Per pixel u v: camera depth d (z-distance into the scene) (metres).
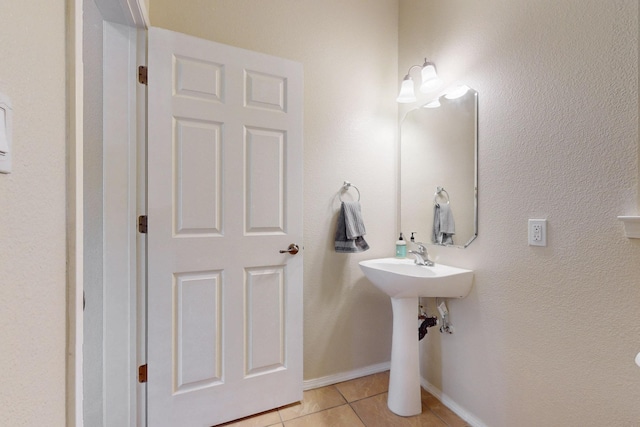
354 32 1.89
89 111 1.28
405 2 1.96
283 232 1.58
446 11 1.64
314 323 1.79
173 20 1.46
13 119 0.42
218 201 1.44
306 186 1.76
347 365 1.87
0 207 0.39
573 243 1.08
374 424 1.48
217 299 1.45
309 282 1.77
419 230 1.83
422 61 1.81
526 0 1.23
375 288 1.94
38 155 0.47
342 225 1.78
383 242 1.96
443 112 1.66
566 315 1.10
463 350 1.52
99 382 1.31
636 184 0.93
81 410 0.58
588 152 1.04
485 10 1.41
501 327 1.33
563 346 1.11
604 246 1.00
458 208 1.56
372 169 1.94
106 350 1.29
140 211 1.32
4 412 0.40
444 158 1.65
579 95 1.06
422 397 1.69
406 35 1.94
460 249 1.55
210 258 1.42
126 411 1.31
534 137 1.20
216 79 1.43
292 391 1.60
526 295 1.23
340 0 1.85
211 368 1.43
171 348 1.36
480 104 1.44
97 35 1.29
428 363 1.76
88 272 1.29
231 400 1.47
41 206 0.48
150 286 1.32
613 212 0.98
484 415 1.41
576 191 1.07
